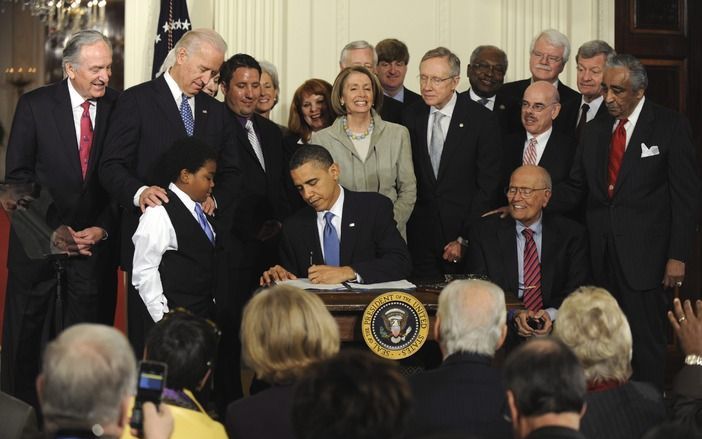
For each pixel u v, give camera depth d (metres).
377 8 7.94
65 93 5.79
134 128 5.61
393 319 4.61
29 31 10.66
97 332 2.53
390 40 7.12
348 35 7.92
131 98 5.64
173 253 5.12
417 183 6.42
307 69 7.89
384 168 6.14
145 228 5.05
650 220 6.05
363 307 4.66
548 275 5.62
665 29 7.90
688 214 6.04
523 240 5.72
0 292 7.50
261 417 3.26
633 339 6.10
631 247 6.05
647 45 7.88
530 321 5.09
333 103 6.22
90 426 2.48
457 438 2.14
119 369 2.50
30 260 5.71
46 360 2.51
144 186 5.39
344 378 2.42
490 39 8.00
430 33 7.97
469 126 6.36
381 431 2.38
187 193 5.18
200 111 5.75
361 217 5.44
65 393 2.46
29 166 5.80
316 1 7.89
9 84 10.66
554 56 6.82
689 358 3.63
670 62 7.90
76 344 2.50
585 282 5.68
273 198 6.48
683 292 7.60
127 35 7.91
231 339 5.93
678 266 6.03
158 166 5.32
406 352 4.62
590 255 6.15
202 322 3.56
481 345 3.48
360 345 4.91
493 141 6.36
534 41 6.93
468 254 5.80
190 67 5.64
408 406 2.44
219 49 5.68
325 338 3.31
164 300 5.10
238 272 6.19
